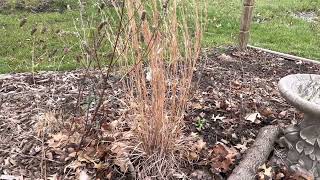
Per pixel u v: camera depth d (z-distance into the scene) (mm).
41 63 2037
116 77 1679
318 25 2965
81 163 1274
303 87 1354
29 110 1549
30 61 2072
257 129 1513
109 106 1531
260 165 1311
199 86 1807
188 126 1474
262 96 1779
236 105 1650
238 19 2893
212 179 1260
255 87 1872
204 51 2203
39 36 2359
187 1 1335
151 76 1206
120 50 1288
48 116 1443
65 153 1316
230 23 2811
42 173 1253
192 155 1306
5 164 1291
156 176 1233
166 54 1250
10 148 1356
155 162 1246
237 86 1853
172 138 1284
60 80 1808
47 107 1558
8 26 2514
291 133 1343
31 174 1256
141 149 1283
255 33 2713
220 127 1494
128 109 1377
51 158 1303
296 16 3201
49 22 2621
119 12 1362
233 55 2262
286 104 1722
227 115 1572
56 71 1940
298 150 1314
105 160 1277
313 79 1378
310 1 3574
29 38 2330
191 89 1569
